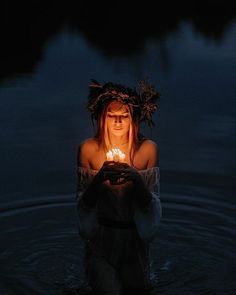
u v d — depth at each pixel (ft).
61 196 22.39
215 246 19.21
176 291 16.90
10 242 19.52
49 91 34.94
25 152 26.14
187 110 31.40
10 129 28.86
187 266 18.17
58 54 43.34
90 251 16.69
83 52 43.83
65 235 20.01
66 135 27.91
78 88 35.42
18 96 34.06
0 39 47.80
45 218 20.98
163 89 35.09
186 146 26.58
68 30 50.70
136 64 40.37
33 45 45.93
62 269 18.10
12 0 61.31
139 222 16.25
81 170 16.69
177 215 21.03
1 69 39.83
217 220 20.65
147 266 17.04
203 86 35.60
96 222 16.34
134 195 16.35
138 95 16.62
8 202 21.95
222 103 32.45
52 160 25.34
